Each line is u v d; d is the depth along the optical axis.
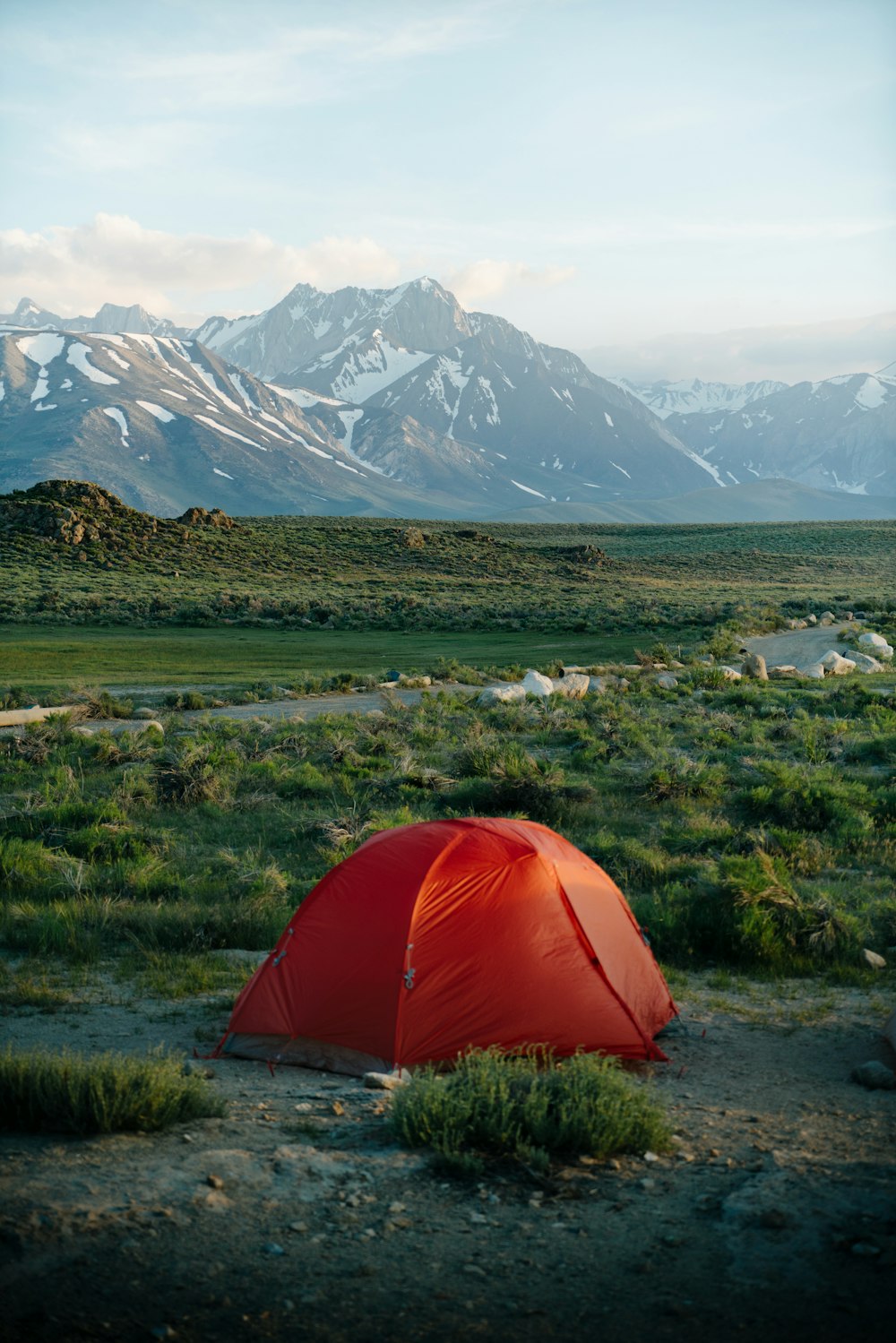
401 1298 4.21
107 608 67.69
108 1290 4.19
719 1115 6.47
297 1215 4.90
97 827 15.98
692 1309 4.12
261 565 94.94
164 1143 5.70
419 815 17.50
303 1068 7.52
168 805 18.73
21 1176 5.15
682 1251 4.60
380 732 25.42
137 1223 4.71
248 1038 7.85
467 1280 4.36
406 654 50.81
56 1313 4.01
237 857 14.84
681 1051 8.00
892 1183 5.28
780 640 57.47
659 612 73.38
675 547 146.12
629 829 17.02
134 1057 6.62
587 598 84.88
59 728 26.48
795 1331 3.96
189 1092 6.20
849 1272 4.38
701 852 15.04
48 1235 4.56
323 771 21.80
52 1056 6.61
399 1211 4.96
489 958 7.75
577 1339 3.92
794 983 10.19
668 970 10.39
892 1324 3.99
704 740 25.67
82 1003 9.05
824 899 11.59
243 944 11.29
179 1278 4.30
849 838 16.08
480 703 33.59
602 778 21.06
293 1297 4.20
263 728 26.64
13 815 17.39
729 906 11.45
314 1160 5.51
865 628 62.75
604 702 31.45
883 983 10.16
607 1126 5.77
